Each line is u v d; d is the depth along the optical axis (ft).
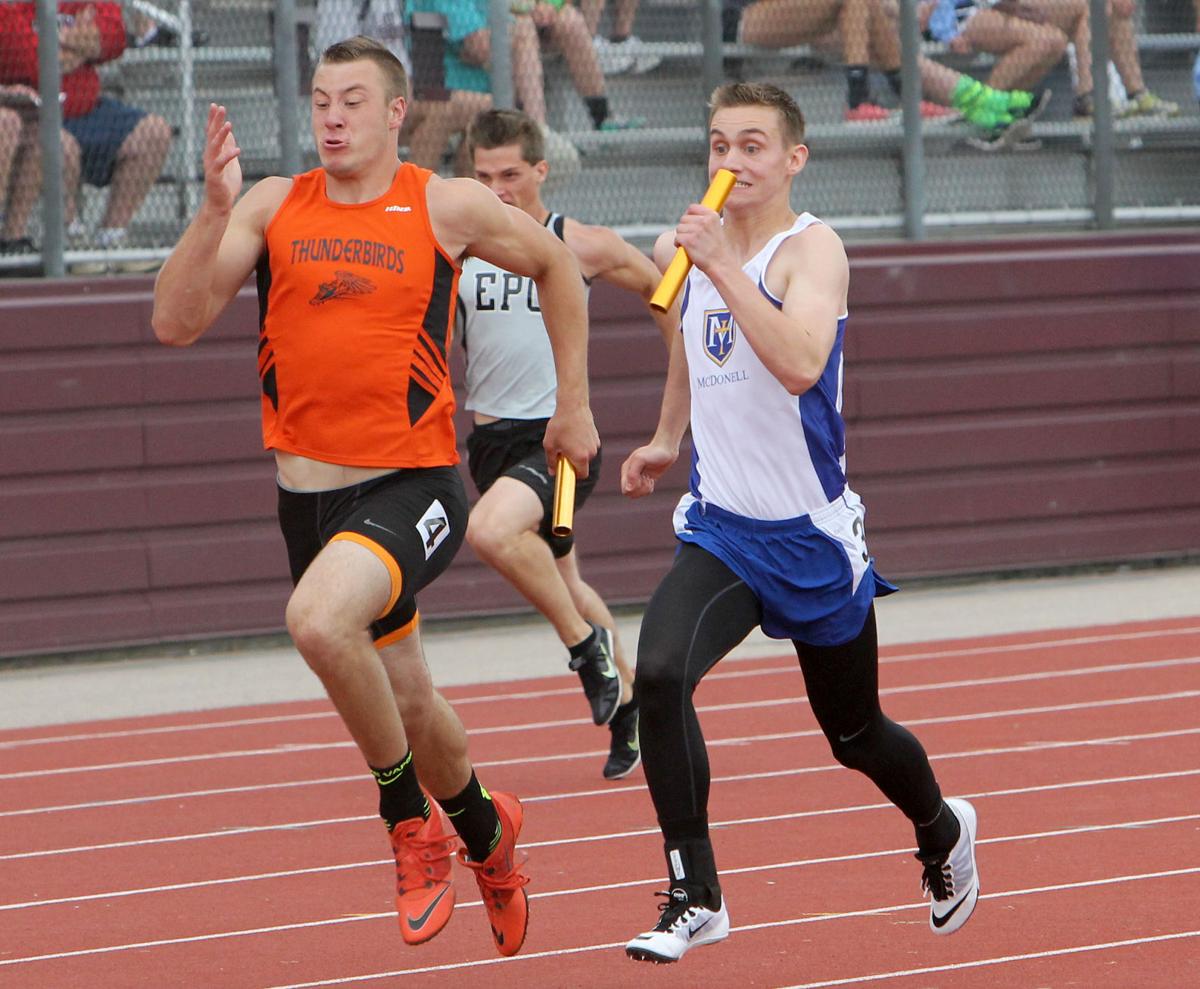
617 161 128.16
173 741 89.81
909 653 108.27
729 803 72.33
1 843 69.31
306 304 47.11
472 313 78.69
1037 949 51.60
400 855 46.85
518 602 122.11
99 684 105.81
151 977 51.31
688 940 43.55
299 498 48.03
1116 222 138.31
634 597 122.52
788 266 46.83
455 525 48.52
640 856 64.49
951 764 78.79
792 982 49.08
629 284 81.66
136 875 63.93
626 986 49.19
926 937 53.21
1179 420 134.41
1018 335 130.31
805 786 75.36
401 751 45.98
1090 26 136.56
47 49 111.96
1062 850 63.36
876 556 126.72
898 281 127.44
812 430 46.44
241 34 117.50
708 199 44.73
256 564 115.24
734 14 130.11
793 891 58.95
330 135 46.80
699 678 45.29
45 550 110.73
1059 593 128.06
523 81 122.93
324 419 47.39
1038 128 136.77
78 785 80.12
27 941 55.47
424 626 121.29
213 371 113.91
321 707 98.43
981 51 135.13
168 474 113.29
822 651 47.44
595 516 121.49
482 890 49.32
